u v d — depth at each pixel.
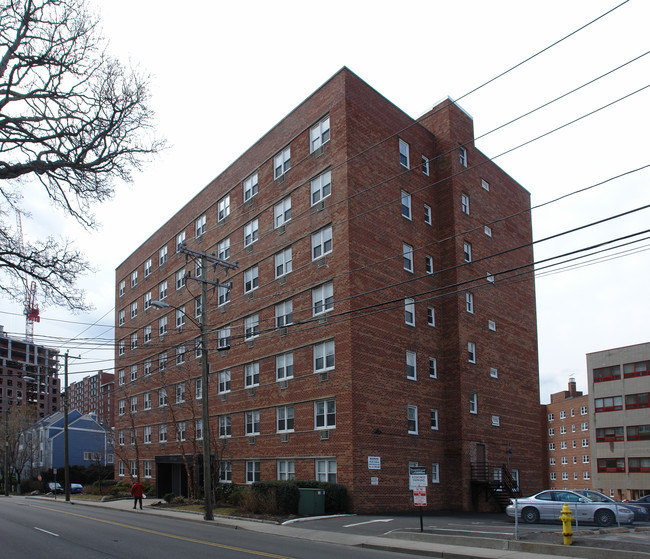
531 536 18.67
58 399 165.62
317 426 32.53
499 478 37.38
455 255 37.81
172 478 49.72
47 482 72.06
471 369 37.19
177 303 50.31
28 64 16.62
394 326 33.91
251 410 38.25
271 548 17.42
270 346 37.25
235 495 33.41
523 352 43.34
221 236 44.50
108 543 18.39
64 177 17.97
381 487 30.75
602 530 20.64
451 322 37.31
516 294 44.03
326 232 34.12
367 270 32.91
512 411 40.44
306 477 32.56
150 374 54.34
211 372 43.38
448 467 35.31
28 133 16.86
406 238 36.12
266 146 40.44
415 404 34.12
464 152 40.84
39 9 16.42
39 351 163.50
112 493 49.50
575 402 87.75
